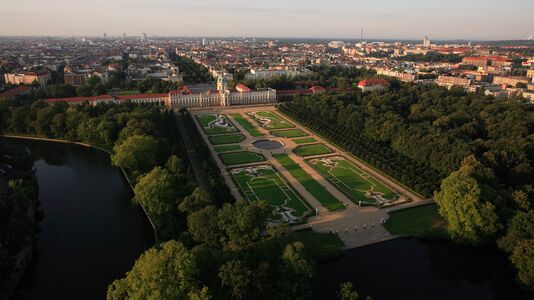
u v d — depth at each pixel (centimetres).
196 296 13012
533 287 16950
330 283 18138
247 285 14000
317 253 19662
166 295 13188
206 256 15438
